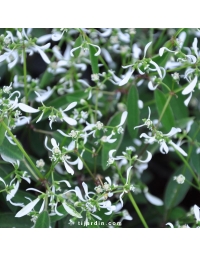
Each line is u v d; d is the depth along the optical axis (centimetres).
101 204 18
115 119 21
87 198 19
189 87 19
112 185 18
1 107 19
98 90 21
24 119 20
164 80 21
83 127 22
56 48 22
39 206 20
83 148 19
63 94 22
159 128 22
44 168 20
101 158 20
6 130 18
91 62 21
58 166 21
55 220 19
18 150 19
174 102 22
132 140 22
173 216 22
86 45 20
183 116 22
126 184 18
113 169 21
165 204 21
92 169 21
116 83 21
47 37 22
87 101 22
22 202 19
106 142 20
